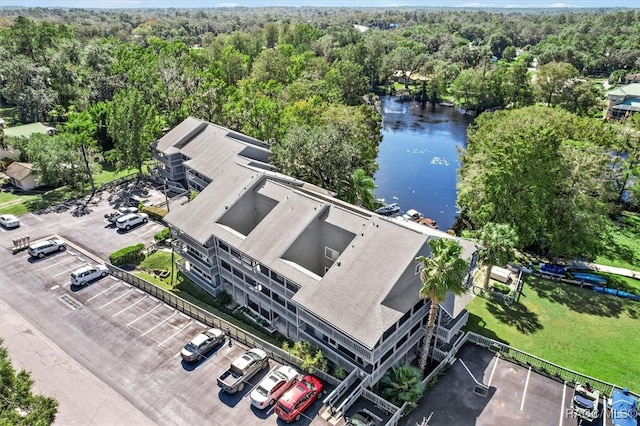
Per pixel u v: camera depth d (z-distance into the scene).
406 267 31.97
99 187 68.00
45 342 35.97
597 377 35.00
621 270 51.41
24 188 67.06
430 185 80.94
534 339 39.38
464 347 37.28
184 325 38.59
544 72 110.75
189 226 44.09
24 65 95.38
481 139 66.69
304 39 178.12
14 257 48.66
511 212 50.06
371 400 31.22
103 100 91.81
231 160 58.81
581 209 50.53
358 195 58.25
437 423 29.92
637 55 169.50
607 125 72.25
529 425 29.78
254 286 40.00
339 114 68.75
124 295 42.50
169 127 86.25
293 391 29.98
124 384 32.16
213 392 31.72
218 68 110.88
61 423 28.84
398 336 31.64
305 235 38.38
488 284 46.47
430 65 151.00
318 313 31.58
